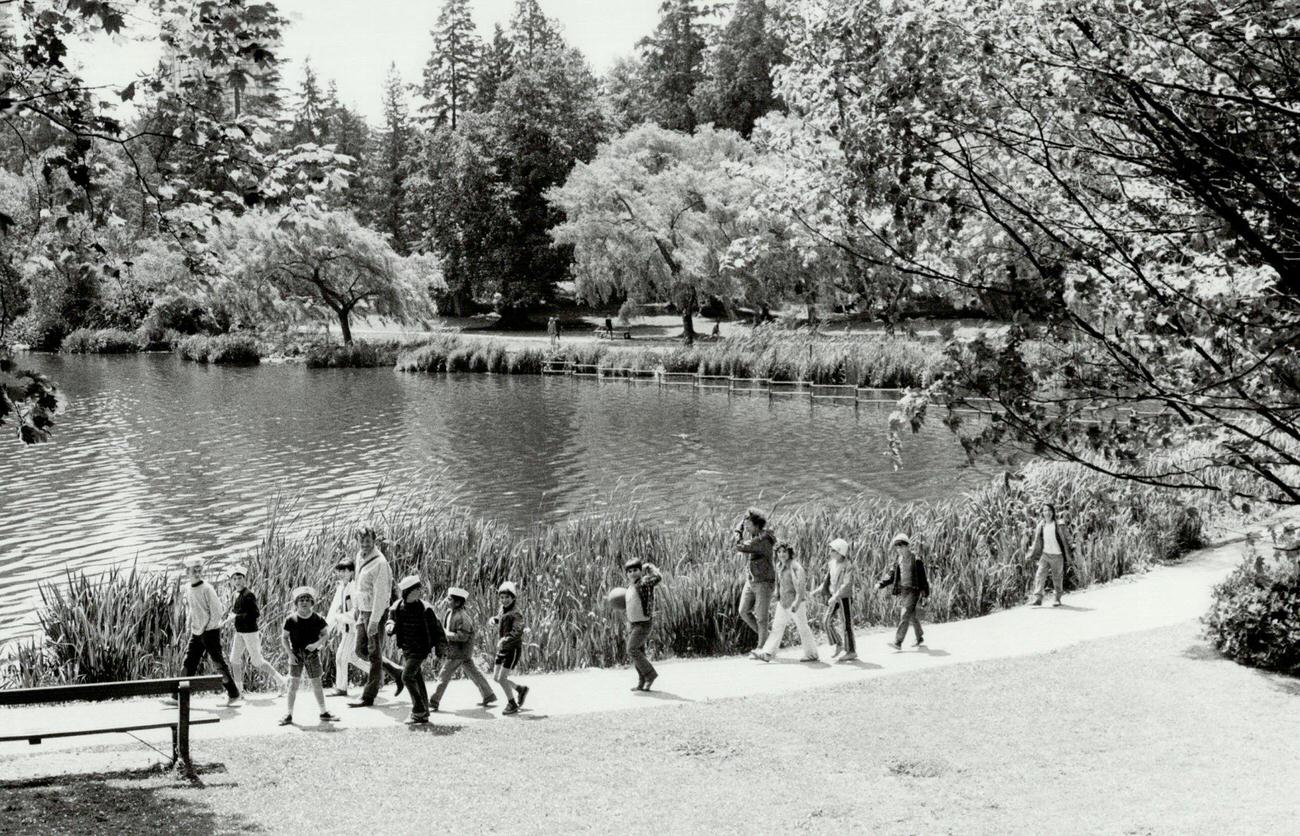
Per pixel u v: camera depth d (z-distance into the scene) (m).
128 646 14.25
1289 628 13.55
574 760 10.59
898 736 11.43
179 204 9.63
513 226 84.69
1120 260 6.29
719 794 9.52
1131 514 21.69
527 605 17.36
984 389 6.14
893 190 6.29
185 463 34.66
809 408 46.41
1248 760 10.20
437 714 12.55
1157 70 5.82
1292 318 6.03
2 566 22.36
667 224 64.88
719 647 16.66
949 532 20.38
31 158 9.24
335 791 9.56
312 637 11.94
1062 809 8.95
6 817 8.66
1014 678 13.70
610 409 47.16
